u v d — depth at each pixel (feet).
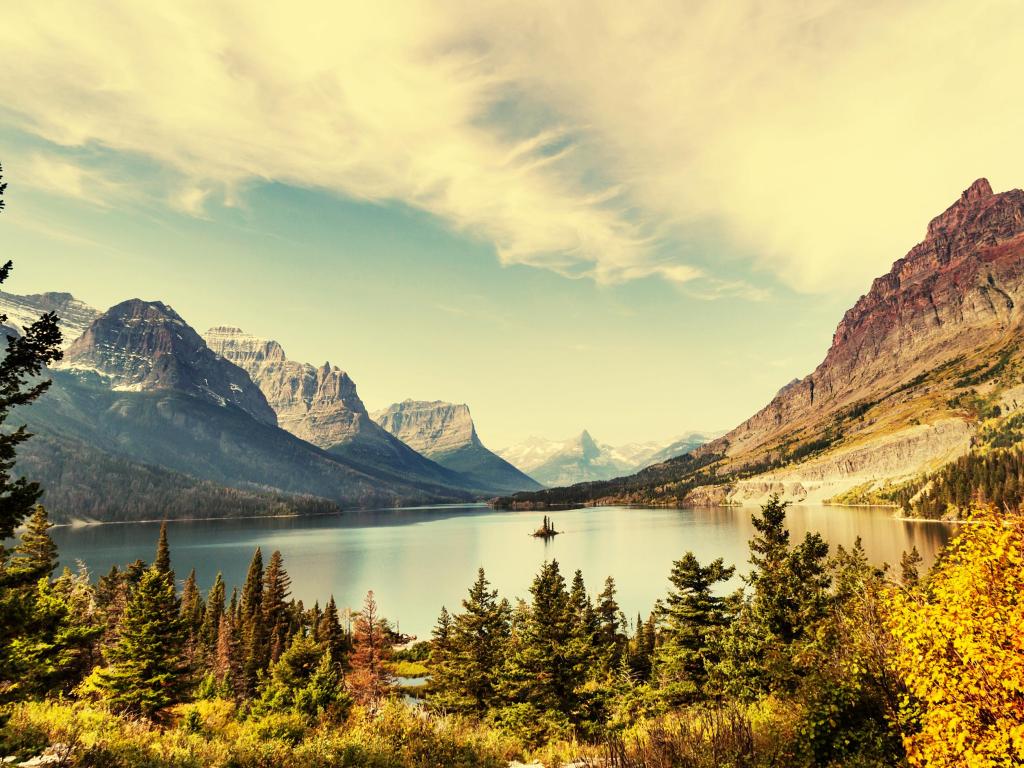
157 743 55.88
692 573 115.03
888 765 41.45
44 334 40.19
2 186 39.88
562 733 103.14
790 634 90.22
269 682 181.27
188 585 344.90
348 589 544.21
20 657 52.70
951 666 34.47
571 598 239.09
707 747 48.57
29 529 167.53
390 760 60.08
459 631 157.17
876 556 459.73
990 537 34.55
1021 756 30.30
